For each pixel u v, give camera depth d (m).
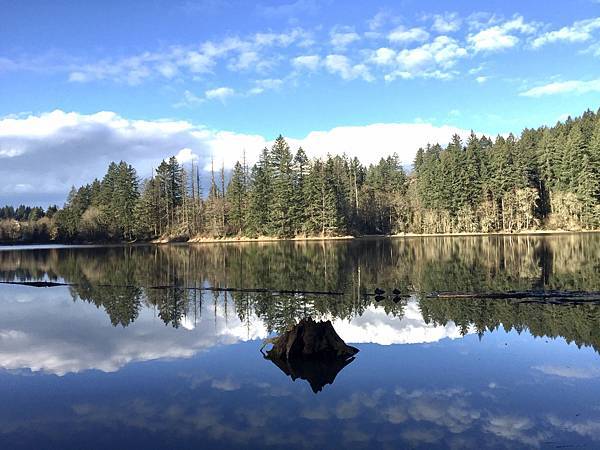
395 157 118.44
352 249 51.03
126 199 94.19
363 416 8.24
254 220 83.00
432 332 13.97
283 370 10.88
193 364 11.48
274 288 23.73
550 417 8.10
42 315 18.28
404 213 92.69
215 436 7.57
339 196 84.31
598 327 13.92
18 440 7.60
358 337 13.66
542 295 19.12
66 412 8.70
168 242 89.31
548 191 82.62
